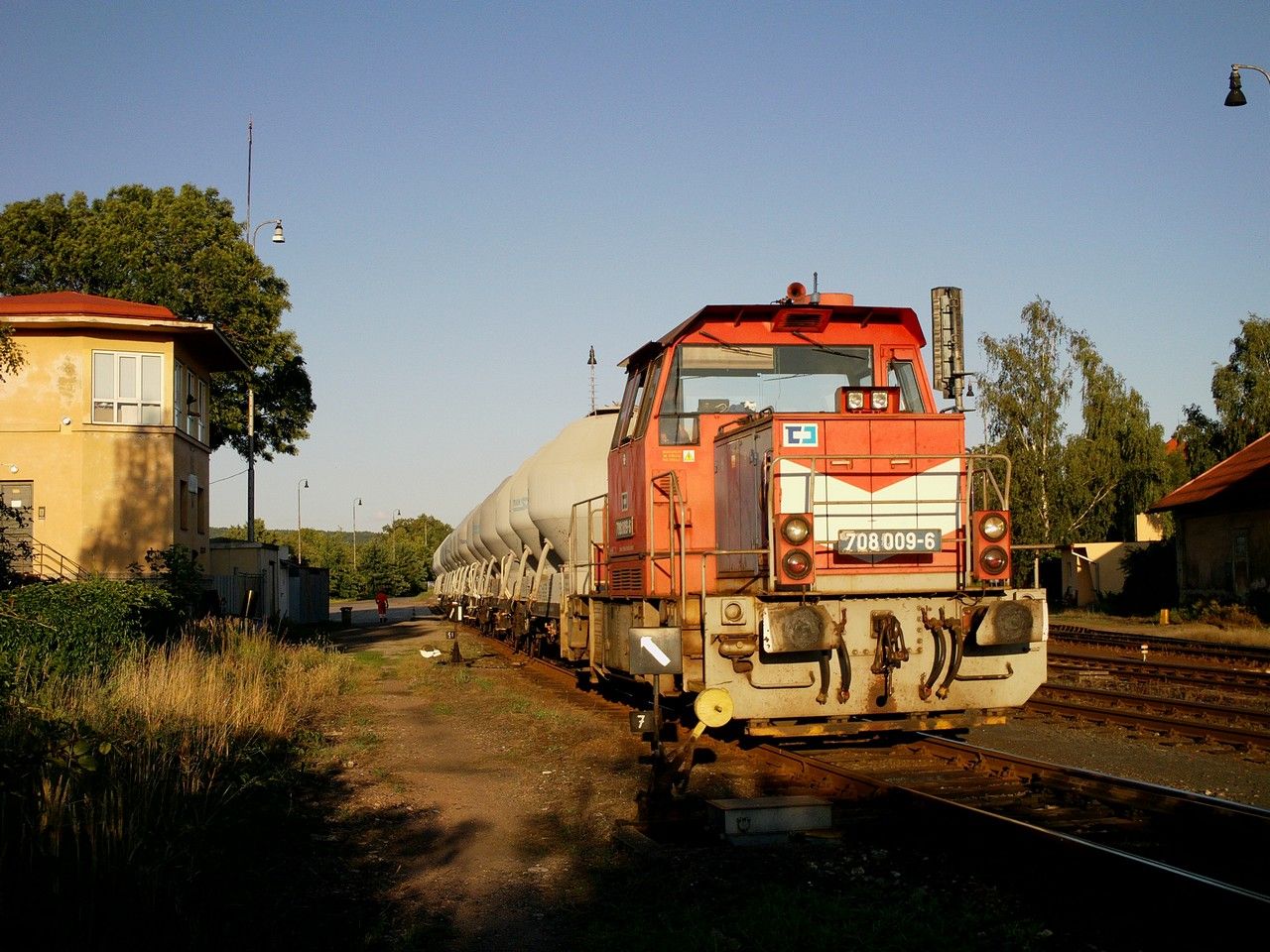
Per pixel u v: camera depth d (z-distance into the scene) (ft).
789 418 29.78
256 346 122.01
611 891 20.36
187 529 87.04
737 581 32.14
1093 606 132.36
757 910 18.13
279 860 22.04
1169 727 36.35
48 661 37.09
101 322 78.33
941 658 29.43
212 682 37.27
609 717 41.16
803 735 28.86
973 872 19.94
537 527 59.31
